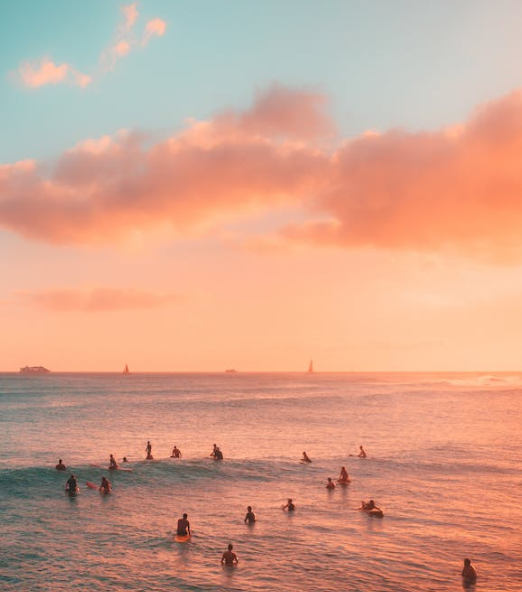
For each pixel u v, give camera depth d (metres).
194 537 26.34
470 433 70.06
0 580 20.88
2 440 62.94
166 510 31.39
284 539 26.14
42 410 108.50
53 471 40.41
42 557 23.39
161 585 20.52
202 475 41.06
